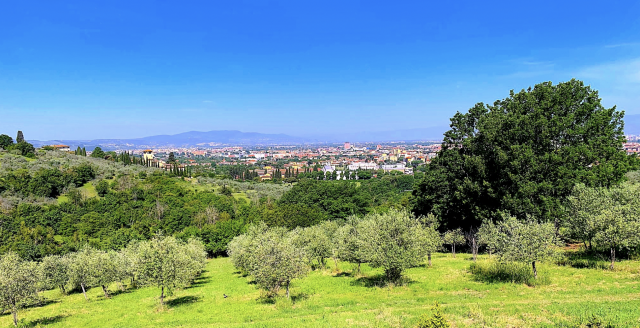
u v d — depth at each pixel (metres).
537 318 19.05
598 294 22.69
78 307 34.72
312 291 32.34
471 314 20.55
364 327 20.22
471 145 46.19
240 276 49.12
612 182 38.53
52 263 41.41
